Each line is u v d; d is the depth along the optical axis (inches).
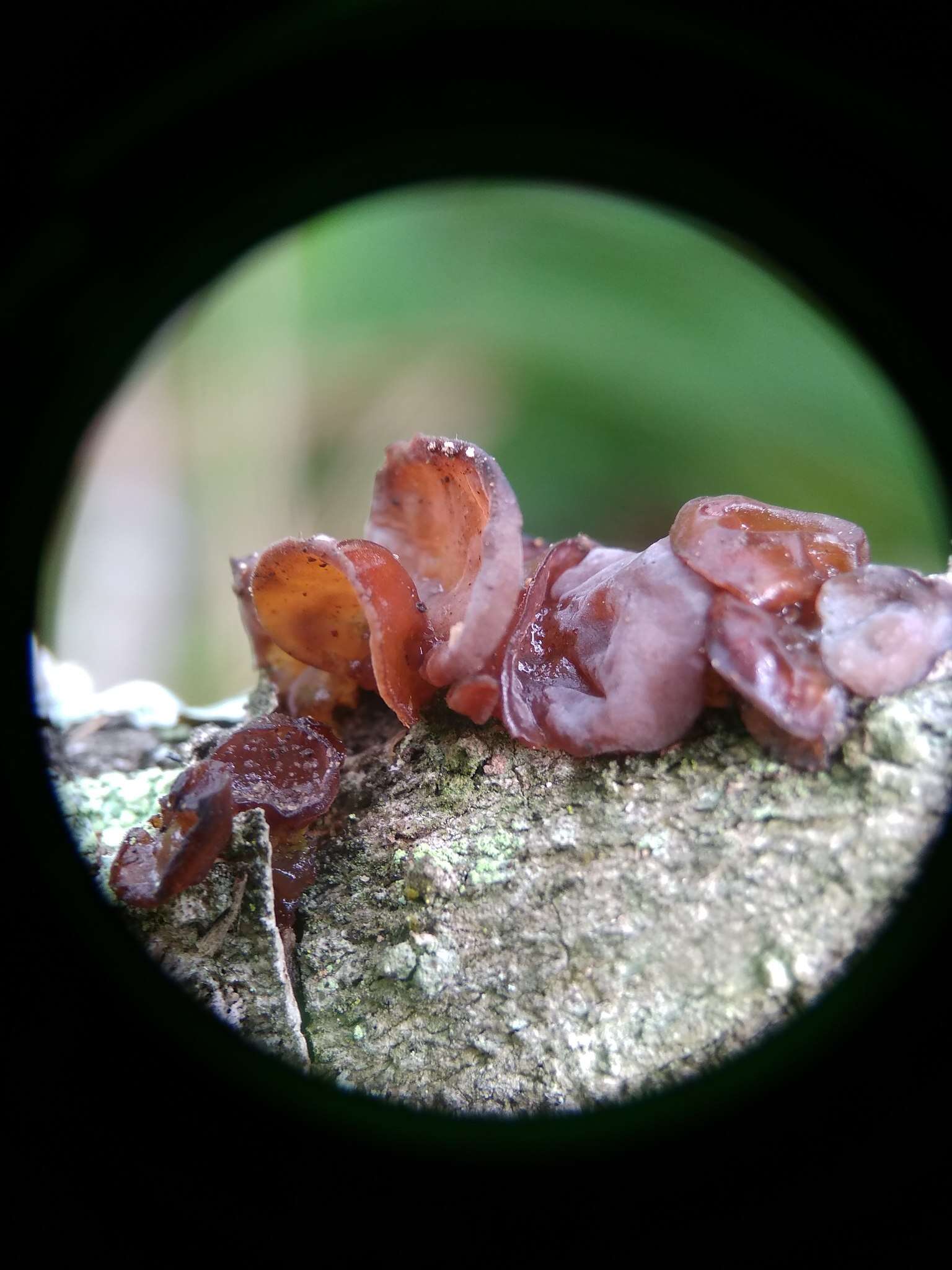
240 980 1.9
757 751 1.8
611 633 1.8
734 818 1.8
